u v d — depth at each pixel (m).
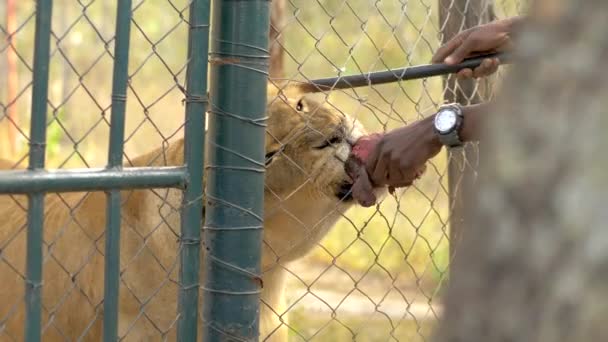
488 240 2.67
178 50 28.05
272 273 6.69
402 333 13.42
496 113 2.74
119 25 4.62
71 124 26.17
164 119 22.42
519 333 2.57
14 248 6.61
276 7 15.21
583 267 2.46
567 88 2.56
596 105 2.51
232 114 4.87
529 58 2.66
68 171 4.52
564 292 2.49
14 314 6.50
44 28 4.39
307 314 14.60
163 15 28.34
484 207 2.70
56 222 6.73
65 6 28.98
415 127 5.54
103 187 4.61
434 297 7.13
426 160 5.57
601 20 2.54
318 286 17.47
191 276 4.96
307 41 22.17
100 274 6.37
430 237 18.53
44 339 6.60
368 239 19.19
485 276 2.67
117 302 4.75
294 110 6.23
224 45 4.86
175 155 6.49
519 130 2.63
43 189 4.43
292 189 6.32
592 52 2.54
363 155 6.16
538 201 2.56
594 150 2.49
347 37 21.22
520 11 7.64
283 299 7.00
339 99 10.22
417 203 18.72
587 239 2.46
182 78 22.23
